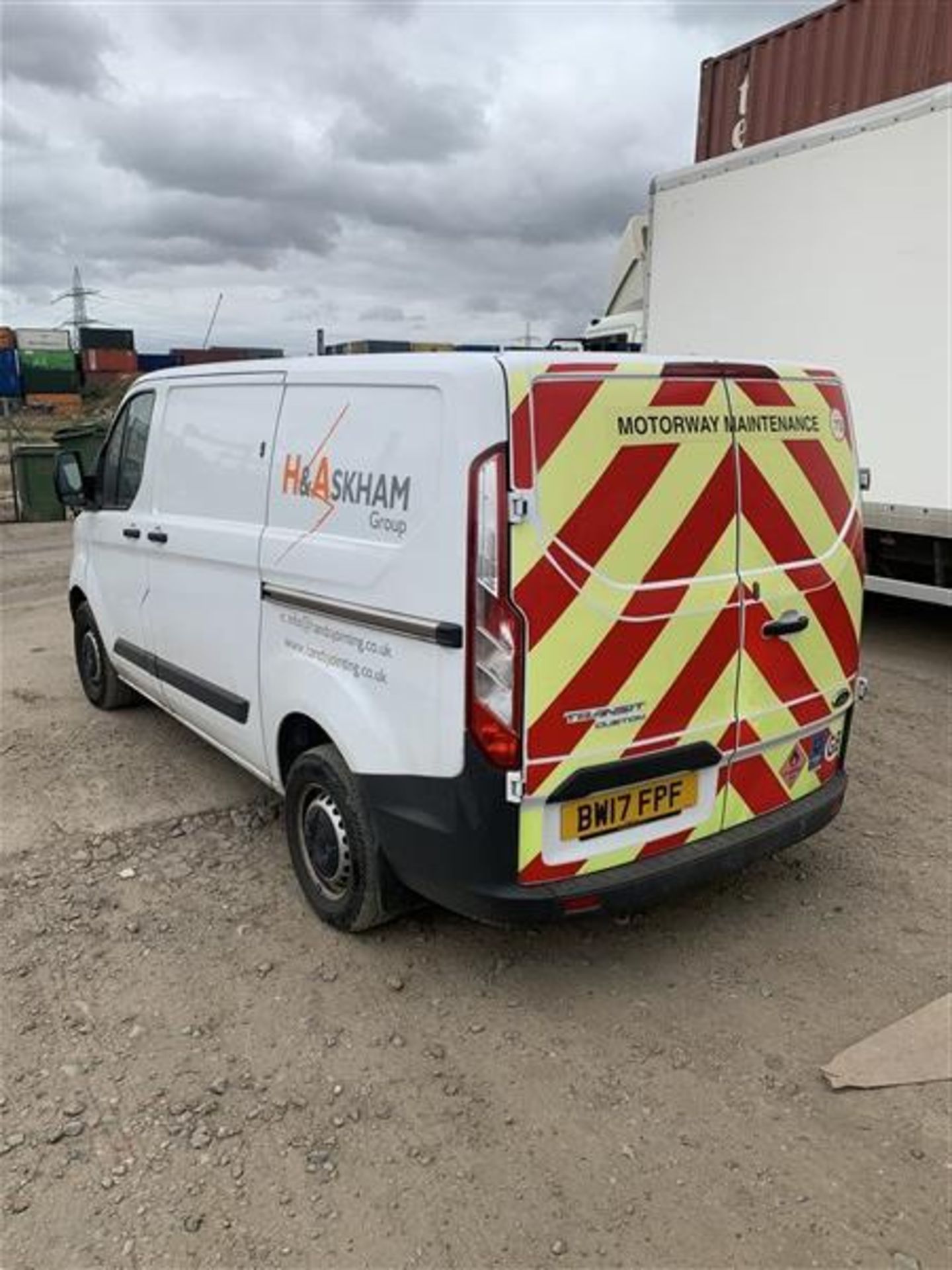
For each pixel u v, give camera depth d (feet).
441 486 9.36
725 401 10.38
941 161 19.26
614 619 9.63
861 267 21.24
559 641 9.32
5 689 21.75
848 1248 7.68
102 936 11.87
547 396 9.09
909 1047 9.87
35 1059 9.74
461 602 9.20
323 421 11.32
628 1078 9.52
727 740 10.81
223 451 13.60
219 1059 9.77
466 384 9.13
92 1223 7.90
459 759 9.45
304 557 11.39
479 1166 8.48
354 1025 10.29
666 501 9.91
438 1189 8.25
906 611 28.55
